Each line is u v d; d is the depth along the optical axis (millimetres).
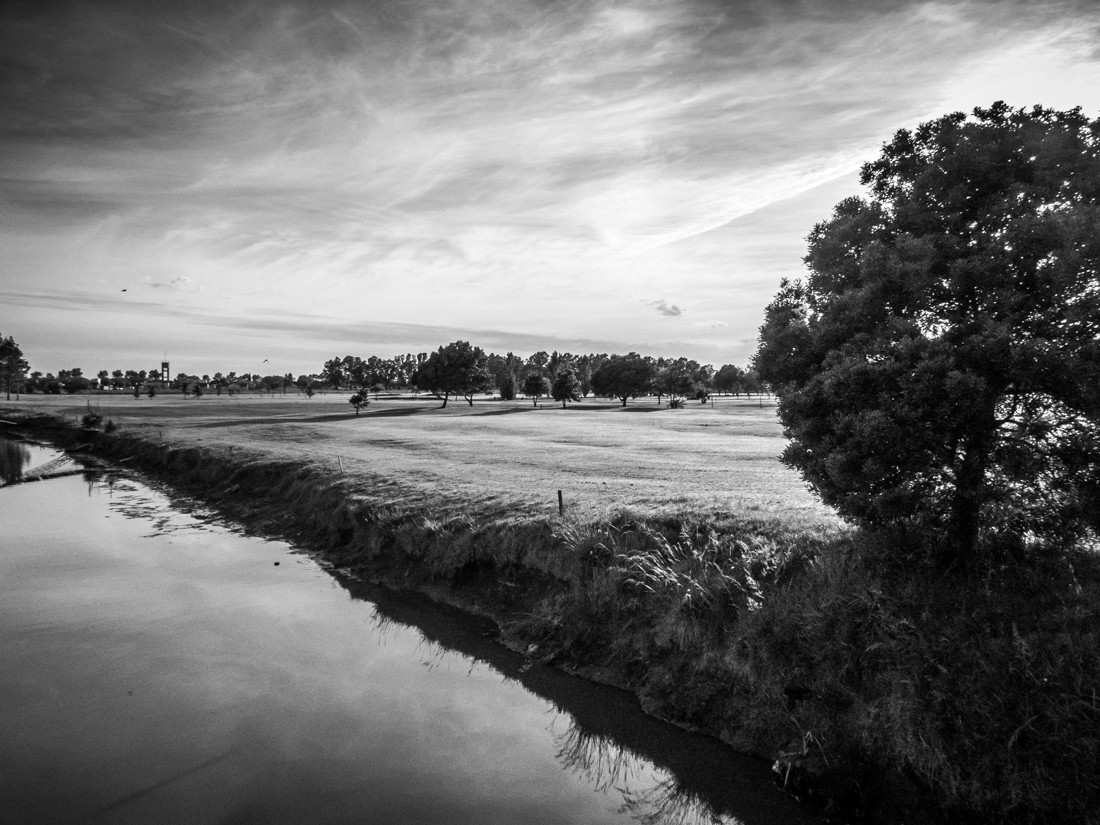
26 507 27953
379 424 60625
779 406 10969
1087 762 7176
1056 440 8922
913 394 8508
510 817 8062
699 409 96188
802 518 13914
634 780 8930
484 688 11578
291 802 8156
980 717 7859
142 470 38000
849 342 9930
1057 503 9242
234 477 30219
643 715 10523
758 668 10062
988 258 8578
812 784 8570
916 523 9719
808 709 9227
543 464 28094
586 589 13477
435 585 16547
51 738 9570
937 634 8797
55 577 17844
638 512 15195
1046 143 8773
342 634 13984
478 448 36844
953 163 9305
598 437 44594
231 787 8438
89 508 27703
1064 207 8688
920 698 8305
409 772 8945
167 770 8797
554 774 9031
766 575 11469
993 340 8031
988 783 7582
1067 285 8258
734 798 8523
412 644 13531
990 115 9742
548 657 12641
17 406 97312
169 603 15789
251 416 75188
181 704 10711
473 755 9430
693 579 11906
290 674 11953
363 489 22859
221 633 13906
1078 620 8367
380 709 10711
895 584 9906
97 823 7637
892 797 8078
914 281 8898
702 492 18516
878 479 9094
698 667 10789
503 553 15938
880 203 10719
